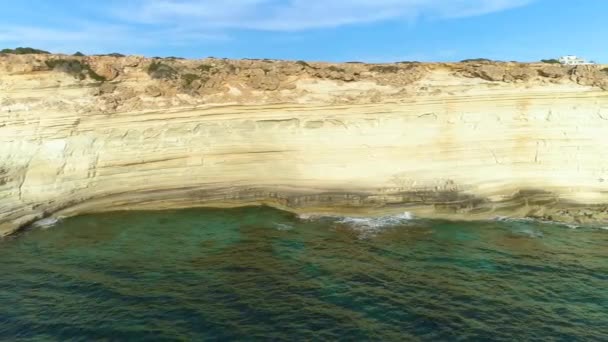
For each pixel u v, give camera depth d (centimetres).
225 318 1382
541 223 2384
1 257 1811
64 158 2255
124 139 2362
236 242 2017
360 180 2470
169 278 1648
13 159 2147
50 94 2259
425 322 1384
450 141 2497
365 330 1335
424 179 2467
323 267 1769
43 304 1452
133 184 2391
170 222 2252
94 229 2134
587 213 2448
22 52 2403
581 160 2492
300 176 2495
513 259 1877
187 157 2442
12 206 2112
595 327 1380
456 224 2339
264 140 2491
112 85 2386
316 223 2316
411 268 1775
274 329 1330
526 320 1411
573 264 1831
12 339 1272
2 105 2167
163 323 1348
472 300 1526
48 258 1808
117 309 1426
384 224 2316
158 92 2416
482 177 2466
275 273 1708
